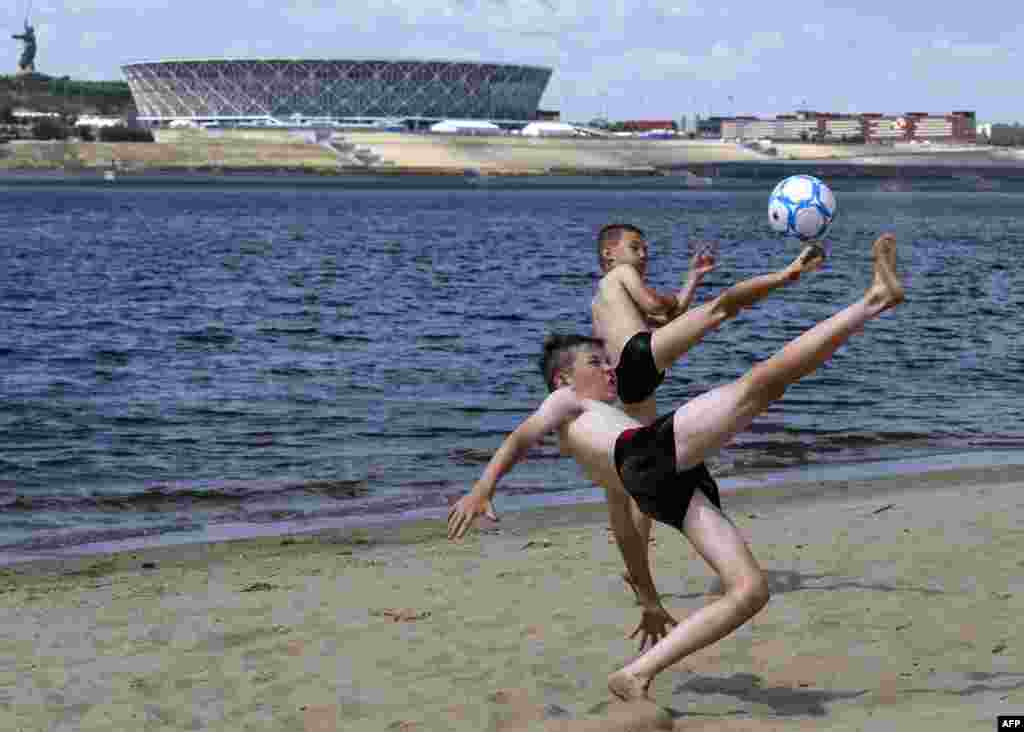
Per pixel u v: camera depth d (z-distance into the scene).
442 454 13.28
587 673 5.60
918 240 67.88
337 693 5.45
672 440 4.41
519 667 5.72
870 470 12.00
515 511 10.30
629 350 5.45
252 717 5.18
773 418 15.41
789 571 7.44
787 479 11.56
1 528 9.99
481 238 70.00
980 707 4.72
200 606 7.18
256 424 15.12
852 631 6.07
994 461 12.46
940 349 22.41
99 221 88.44
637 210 125.00
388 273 43.78
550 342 4.91
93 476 12.18
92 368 20.27
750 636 6.03
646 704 4.69
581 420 4.75
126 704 5.41
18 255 52.41
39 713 5.31
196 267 46.19
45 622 6.90
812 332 4.28
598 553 8.34
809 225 5.14
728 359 21.34
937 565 7.49
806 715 4.83
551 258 53.09
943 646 5.76
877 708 4.88
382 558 8.52
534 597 7.09
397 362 21.12
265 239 67.06
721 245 67.25
